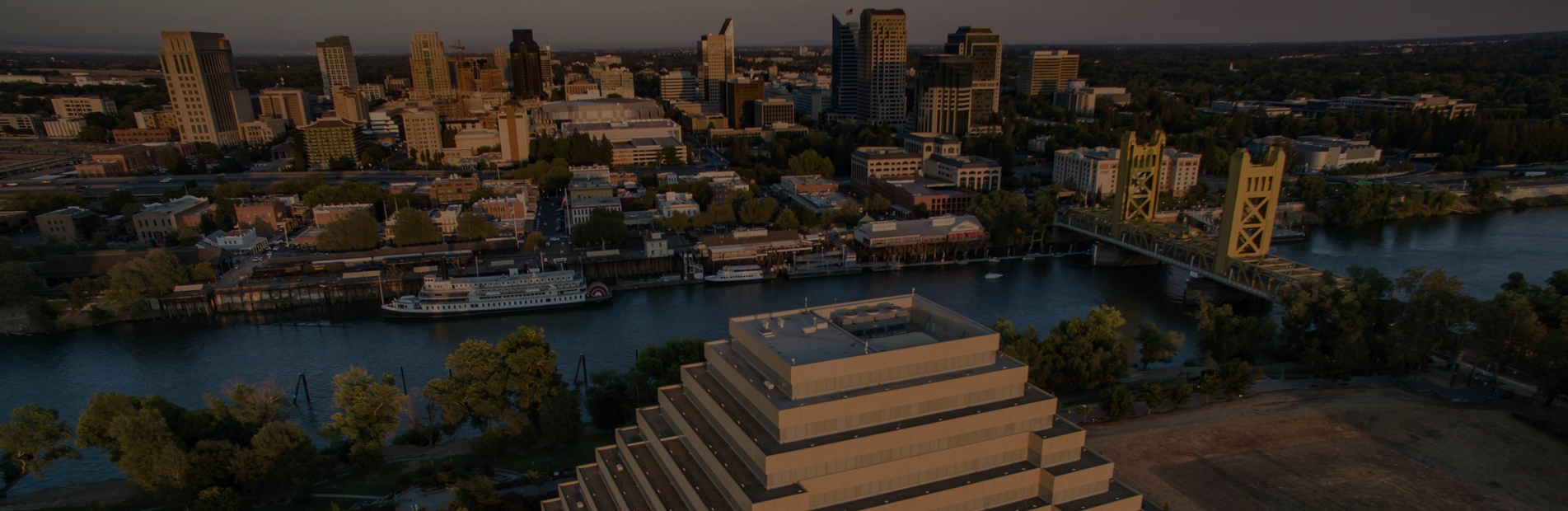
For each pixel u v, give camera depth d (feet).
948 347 339.98
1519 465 513.04
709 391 365.20
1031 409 350.43
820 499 314.76
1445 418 572.51
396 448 581.12
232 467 481.05
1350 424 568.41
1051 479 343.67
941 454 335.26
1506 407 593.42
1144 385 597.93
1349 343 653.71
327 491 504.43
